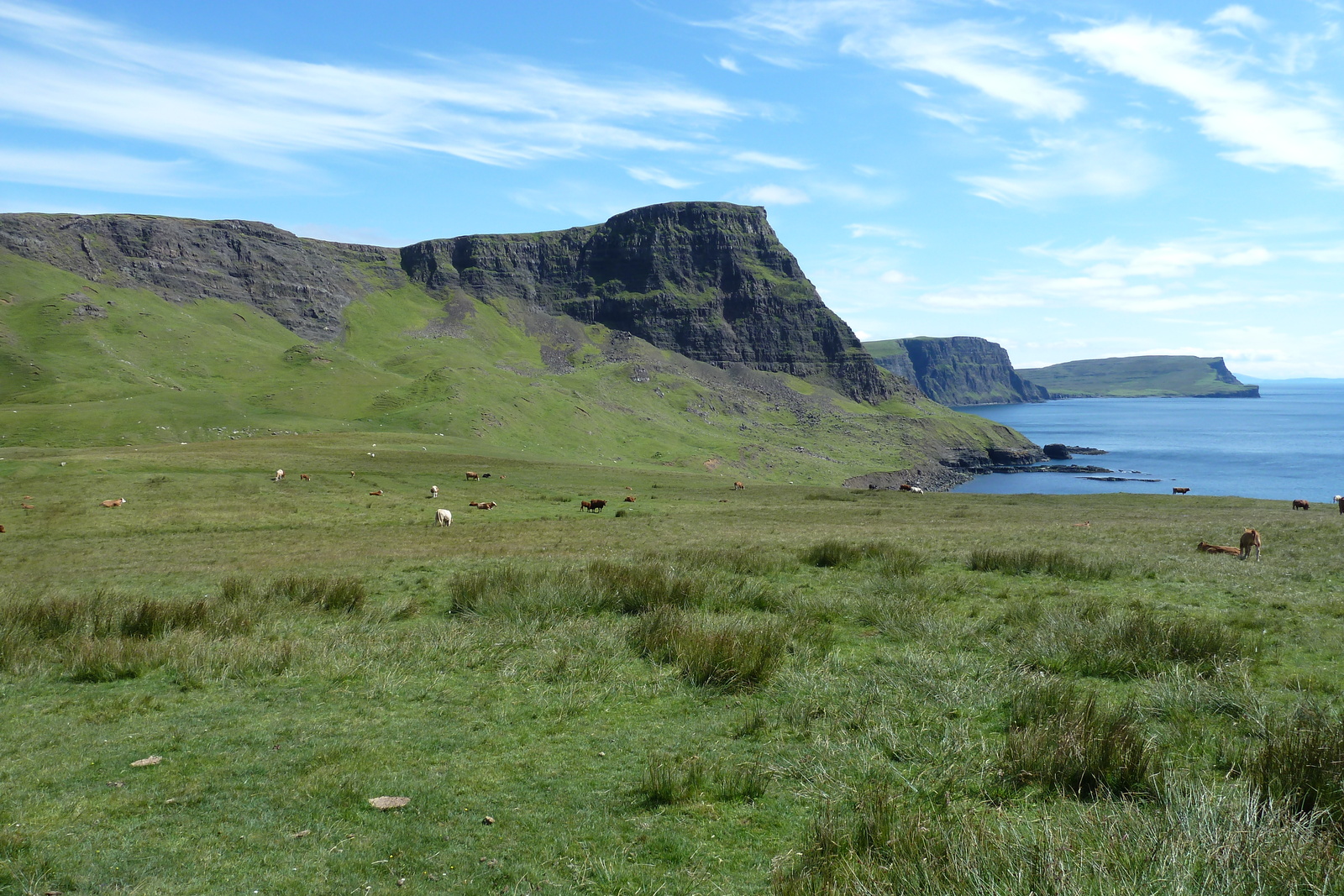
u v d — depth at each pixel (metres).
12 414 136.00
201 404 151.25
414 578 20.67
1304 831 5.00
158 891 5.25
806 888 4.72
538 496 63.25
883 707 8.47
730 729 8.16
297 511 49.34
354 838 5.99
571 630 12.80
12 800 6.73
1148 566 19.75
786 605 14.55
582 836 5.95
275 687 10.21
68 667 11.16
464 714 8.96
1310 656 10.25
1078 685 9.25
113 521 43.44
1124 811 5.58
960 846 4.99
